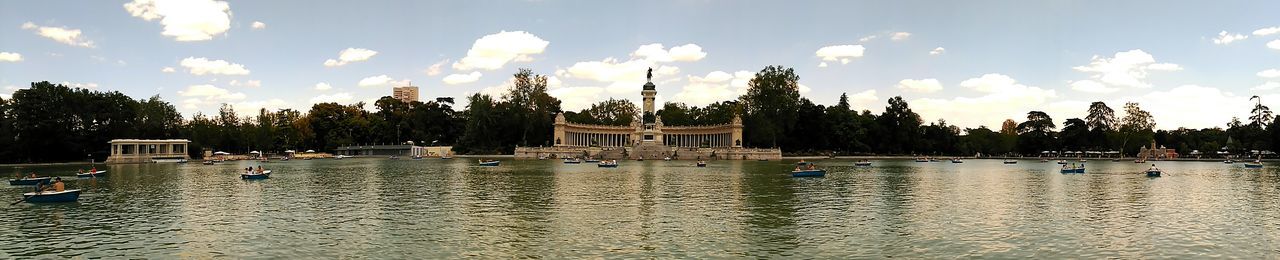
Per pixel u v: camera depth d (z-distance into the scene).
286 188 64.19
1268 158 163.00
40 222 40.56
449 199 53.19
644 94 195.50
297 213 44.53
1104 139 190.25
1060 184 70.94
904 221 40.59
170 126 168.50
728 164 127.75
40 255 31.05
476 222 40.25
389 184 69.31
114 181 74.88
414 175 86.31
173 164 128.62
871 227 38.31
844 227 38.31
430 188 63.91
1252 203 50.53
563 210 45.88
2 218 42.31
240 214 44.06
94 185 68.81
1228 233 36.06
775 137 183.75
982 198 54.50
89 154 145.00
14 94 139.38
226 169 105.44
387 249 32.03
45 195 50.41
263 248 32.31
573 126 199.88
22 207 47.94
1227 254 30.69
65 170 106.19
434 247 32.50
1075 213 44.28
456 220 41.06
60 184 52.41
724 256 30.50
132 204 49.94
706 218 41.94
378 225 39.16
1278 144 154.75
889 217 42.34
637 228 38.00
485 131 188.12
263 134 189.50
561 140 192.50
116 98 152.00
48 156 138.88
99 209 46.81
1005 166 123.69
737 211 45.38
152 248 32.41
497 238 34.84
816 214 43.88
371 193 58.59
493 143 193.62
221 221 40.84
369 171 97.50
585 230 37.31
